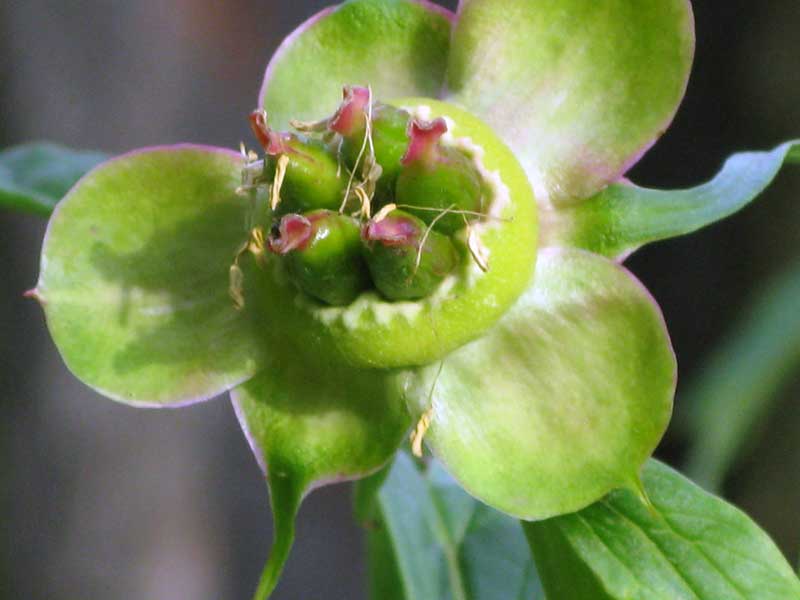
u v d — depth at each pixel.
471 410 0.18
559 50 0.19
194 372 0.19
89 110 0.38
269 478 0.19
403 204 0.18
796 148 0.18
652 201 0.18
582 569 0.19
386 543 0.22
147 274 0.19
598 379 0.18
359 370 0.19
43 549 0.38
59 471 0.38
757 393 0.26
